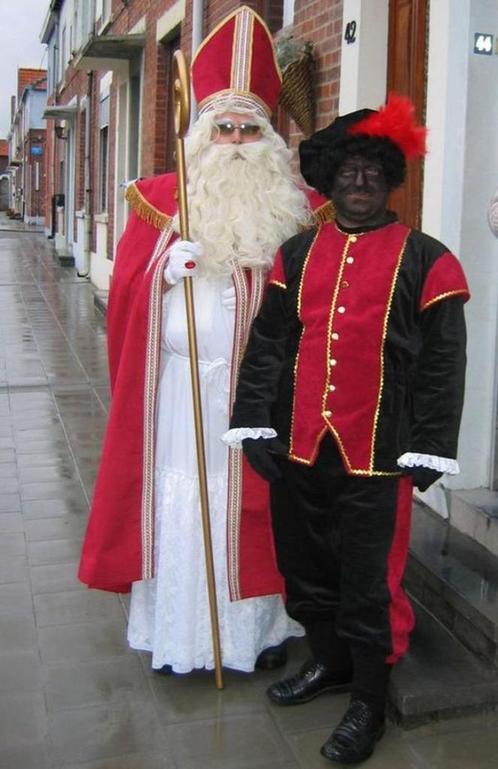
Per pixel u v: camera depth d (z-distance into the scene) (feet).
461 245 12.60
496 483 12.93
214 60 10.66
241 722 10.09
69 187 73.15
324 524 9.63
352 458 9.00
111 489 10.58
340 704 10.43
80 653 11.51
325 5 17.11
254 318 10.00
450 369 8.67
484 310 12.77
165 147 34.88
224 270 10.29
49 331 37.40
